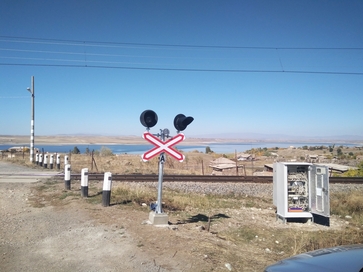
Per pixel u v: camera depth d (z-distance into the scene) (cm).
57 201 1145
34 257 621
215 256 620
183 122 811
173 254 612
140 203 1116
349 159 4434
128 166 2958
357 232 952
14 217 927
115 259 596
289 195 1048
